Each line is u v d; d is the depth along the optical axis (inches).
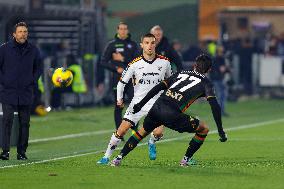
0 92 1232.2
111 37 3393.2
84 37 2672.2
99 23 2896.2
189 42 3373.5
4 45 1232.8
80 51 2620.6
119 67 1531.7
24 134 1242.6
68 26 2674.7
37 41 2669.8
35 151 1391.5
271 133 1732.3
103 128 1884.8
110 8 3432.6
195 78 1087.6
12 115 1233.4
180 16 3403.1
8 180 1014.4
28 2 2625.5
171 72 1166.3
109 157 1160.8
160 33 1456.7
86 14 2704.2
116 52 1549.0
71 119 2059.5
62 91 2337.6
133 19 3430.1
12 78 1229.7
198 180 1008.9
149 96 1093.8
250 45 3191.4
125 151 1131.3
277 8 3518.7
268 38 3284.9
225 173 1068.5
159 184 978.7
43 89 2210.9
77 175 1052.5
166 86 1095.0
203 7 3496.6
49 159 1247.5
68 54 2420.0
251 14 3516.2
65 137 1675.7
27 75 1237.7
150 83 1156.5
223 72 2292.1
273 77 3046.3
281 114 2358.5
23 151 1247.5
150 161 1199.6
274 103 2800.2
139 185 971.3
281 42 3181.6
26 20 2534.5
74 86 2363.4
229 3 3508.9
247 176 1043.3
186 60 2844.5
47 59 2306.8
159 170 1093.8
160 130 1197.1
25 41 1236.5
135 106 1099.9
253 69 3041.3
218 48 2326.5
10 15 2423.7
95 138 1656.0
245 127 1899.6
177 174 1058.1
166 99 1091.3
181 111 1090.7
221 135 1083.9
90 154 1321.4
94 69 2551.7
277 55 3132.4
